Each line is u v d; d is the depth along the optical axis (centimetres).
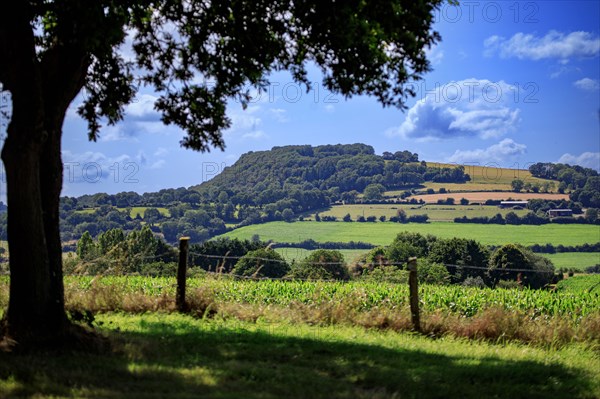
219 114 1398
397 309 1511
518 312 1493
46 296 1033
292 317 1443
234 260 5325
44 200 1062
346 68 1220
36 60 1005
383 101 1283
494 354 1212
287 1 1193
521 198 14600
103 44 1128
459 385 960
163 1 1292
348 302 1519
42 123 1003
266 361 1027
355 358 1079
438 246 6075
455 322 1444
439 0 1227
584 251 11156
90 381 840
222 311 1449
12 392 770
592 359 1288
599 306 1769
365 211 15012
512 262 5466
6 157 988
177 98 1398
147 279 1989
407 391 911
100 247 4559
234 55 1248
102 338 1062
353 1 1143
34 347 988
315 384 898
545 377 1064
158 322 1307
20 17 978
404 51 1248
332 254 5366
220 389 834
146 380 860
